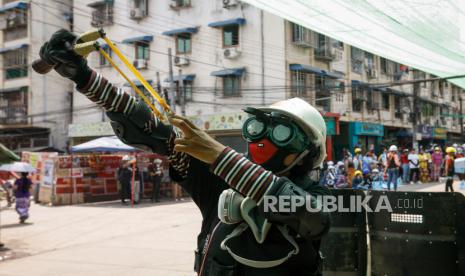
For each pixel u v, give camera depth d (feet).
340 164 50.90
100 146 49.67
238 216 5.15
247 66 72.18
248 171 4.61
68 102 94.94
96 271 20.84
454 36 15.03
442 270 12.16
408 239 12.63
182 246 26.07
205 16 76.54
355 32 15.31
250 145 5.64
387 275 12.97
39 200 52.80
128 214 41.24
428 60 18.83
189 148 4.65
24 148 95.40
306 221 4.63
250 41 71.77
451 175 45.47
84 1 89.86
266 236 5.21
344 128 82.53
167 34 78.64
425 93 111.04
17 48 91.35
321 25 14.61
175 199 55.01
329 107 77.56
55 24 92.22
